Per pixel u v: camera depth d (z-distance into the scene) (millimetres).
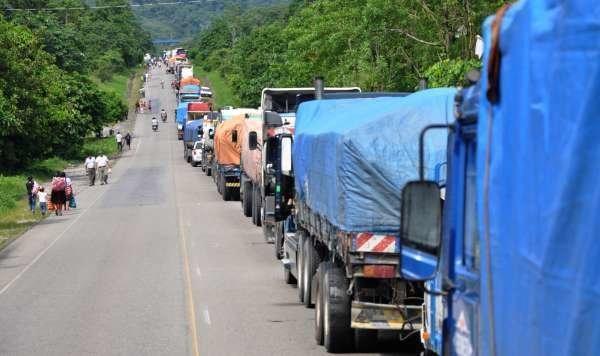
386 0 83438
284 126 54844
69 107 164875
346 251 27531
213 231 72750
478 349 13727
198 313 39156
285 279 47781
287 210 47000
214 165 124375
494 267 12062
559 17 9789
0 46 129000
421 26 83188
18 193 114375
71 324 37250
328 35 114312
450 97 27156
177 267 53594
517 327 11023
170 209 92312
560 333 9562
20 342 33938
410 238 14258
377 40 89312
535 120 10445
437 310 19609
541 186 10203
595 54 8953
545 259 9984
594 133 8969
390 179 26719
